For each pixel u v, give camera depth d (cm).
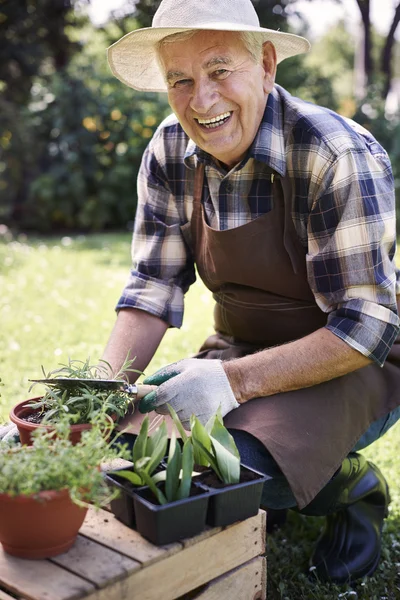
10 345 421
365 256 196
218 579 162
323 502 211
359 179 196
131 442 198
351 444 202
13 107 1035
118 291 594
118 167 950
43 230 998
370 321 195
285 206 207
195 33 195
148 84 244
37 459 145
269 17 1191
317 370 196
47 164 1009
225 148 205
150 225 239
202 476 167
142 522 155
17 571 145
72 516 148
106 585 142
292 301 218
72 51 1302
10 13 1168
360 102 984
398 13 1299
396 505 258
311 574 221
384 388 217
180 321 237
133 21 1293
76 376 193
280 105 210
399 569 224
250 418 195
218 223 219
